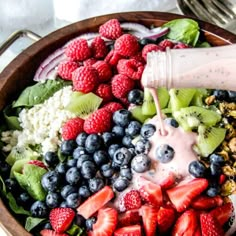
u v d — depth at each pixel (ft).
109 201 1.42
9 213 1.36
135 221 1.39
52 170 1.50
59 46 1.69
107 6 2.05
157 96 1.44
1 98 1.59
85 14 2.06
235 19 1.99
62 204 1.43
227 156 1.46
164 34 1.71
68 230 1.40
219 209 1.41
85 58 1.65
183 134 1.47
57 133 1.56
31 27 2.11
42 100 1.62
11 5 2.03
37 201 1.45
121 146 1.50
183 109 1.52
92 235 1.38
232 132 1.51
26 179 1.47
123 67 1.59
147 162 1.42
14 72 1.61
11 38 1.70
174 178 1.42
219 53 1.33
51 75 1.66
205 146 1.47
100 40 1.66
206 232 1.34
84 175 1.44
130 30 1.72
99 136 1.49
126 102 1.60
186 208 1.38
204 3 2.02
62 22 2.11
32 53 1.64
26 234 1.32
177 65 1.31
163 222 1.36
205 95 1.59
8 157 1.56
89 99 1.59
